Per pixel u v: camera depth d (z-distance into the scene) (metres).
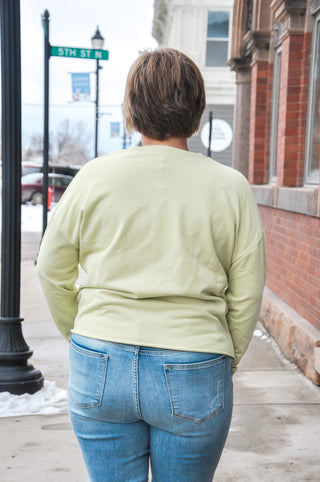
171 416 1.58
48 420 4.02
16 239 4.48
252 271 1.71
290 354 5.43
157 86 1.70
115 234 1.66
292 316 5.55
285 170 6.32
